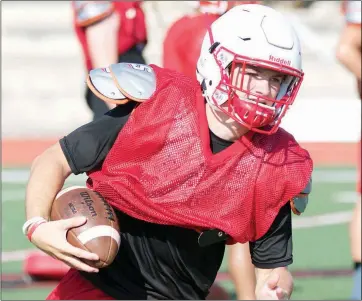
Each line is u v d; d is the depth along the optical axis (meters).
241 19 8.51
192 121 8.65
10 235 20.47
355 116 35.12
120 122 8.73
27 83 41.94
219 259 9.40
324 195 25.59
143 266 9.16
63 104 38.56
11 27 51.44
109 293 9.20
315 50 39.88
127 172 8.70
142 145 8.62
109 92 8.71
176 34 13.90
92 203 8.71
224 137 8.71
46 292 16.02
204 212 8.70
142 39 15.36
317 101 37.56
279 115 8.53
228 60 8.43
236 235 8.75
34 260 16.58
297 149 8.95
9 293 15.89
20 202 24.00
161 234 9.00
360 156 14.18
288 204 9.14
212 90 8.52
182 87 8.78
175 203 8.65
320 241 20.55
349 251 19.58
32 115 36.69
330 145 31.78
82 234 8.46
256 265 9.36
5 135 33.16
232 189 8.66
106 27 14.38
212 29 8.73
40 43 48.88
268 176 8.69
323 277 17.45
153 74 8.92
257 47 8.29
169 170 8.64
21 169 28.41
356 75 14.09
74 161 8.75
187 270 9.18
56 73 43.56
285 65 8.30
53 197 8.75
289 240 9.29
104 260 8.49
